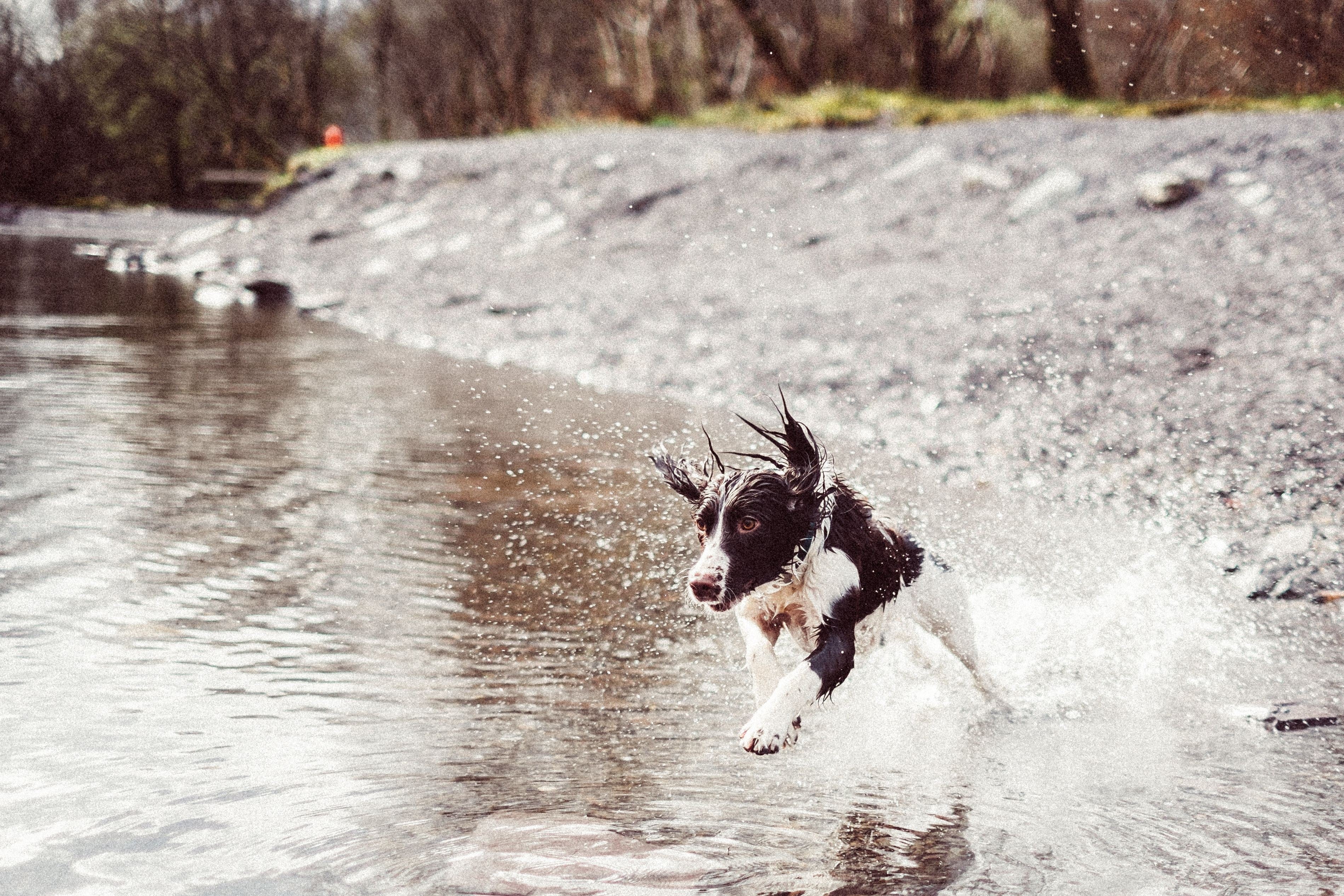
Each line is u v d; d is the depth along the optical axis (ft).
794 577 13.70
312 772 11.76
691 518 22.52
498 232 62.34
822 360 36.01
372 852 10.20
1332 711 14.74
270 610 16.67
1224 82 93.91
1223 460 25.22
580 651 15.96
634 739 13.17
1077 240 42.09
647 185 61.41
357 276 60.29
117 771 11.52
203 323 48.80
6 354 38.09
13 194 172.65
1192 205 41.88
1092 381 30.83
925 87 91.76
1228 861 10.69
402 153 83.10
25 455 24.76
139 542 19.34
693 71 132.67
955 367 33.30
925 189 50.93
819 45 127.24
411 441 28.32
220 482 23.67
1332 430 25.73
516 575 18.99
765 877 10.10
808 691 12.66
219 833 10.41
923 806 11.73
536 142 79.61
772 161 59.77
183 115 189.98
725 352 38.37
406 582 18.38
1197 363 30.68
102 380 34.27
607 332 43.01
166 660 14.57
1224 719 14.57
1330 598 18.90
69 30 186.19
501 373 38.52
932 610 15.28
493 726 13.29
